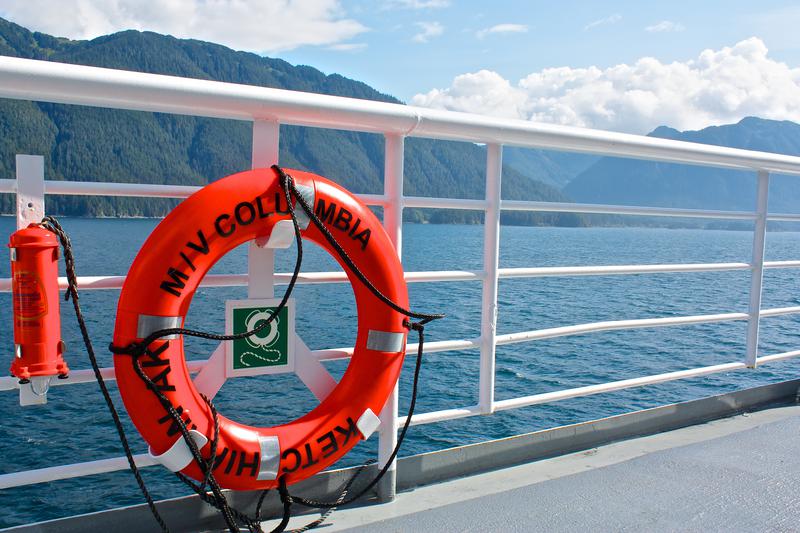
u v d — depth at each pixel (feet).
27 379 5.30
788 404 11.65
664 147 9.36
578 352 94.79
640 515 6.61
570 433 9.17
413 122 6.83
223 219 5.74
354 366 6.67
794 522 6.50
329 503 7.18
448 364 83.92
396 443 7.34
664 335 109.91
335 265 202.90
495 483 8.00
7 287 5.58
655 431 10.09
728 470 7.77
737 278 210.59
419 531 6.21
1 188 5.39
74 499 41.93
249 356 6.45
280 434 6.23
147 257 5.56
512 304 148.46
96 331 96.02
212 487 5.84
